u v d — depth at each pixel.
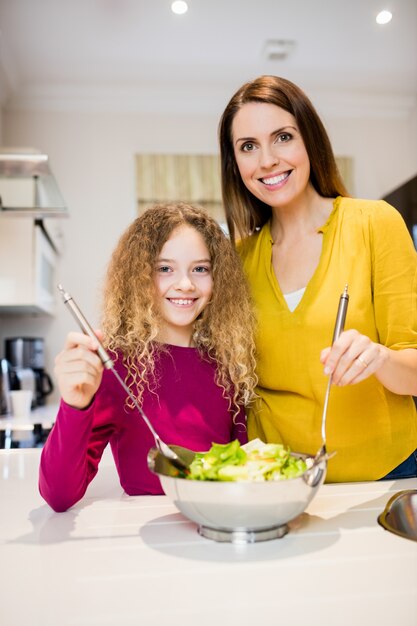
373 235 1.18
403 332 1.14
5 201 2.32
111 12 2.88
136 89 3.71
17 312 3.42
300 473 0.82
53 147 3.76
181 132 3.86
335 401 1.17
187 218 1.19
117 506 0.99
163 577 0.68
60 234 3.62
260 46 3.26
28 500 1.04
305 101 1.21
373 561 0.71
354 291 1.17
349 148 4.02
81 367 0.86
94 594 0.64
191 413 1.14
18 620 0.58
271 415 1.23
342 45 3.27
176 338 1.22
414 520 0.94
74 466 0.92
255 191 1.27
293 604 0.60
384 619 0.57
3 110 3.70
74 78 3.55
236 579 0.67
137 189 3.77
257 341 1.25
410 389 1.07
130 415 1.11
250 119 1.20
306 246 1.29
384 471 1.18
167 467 0.86
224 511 0.76
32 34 3.05
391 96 3.95
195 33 3.10
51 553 0.76
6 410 2.91
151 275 1.17
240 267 1.25
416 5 2.90
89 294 3.72
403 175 4.05
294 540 0.79
